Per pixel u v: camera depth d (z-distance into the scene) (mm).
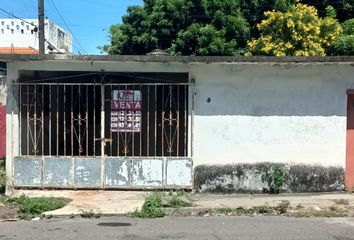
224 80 10898
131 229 7855
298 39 19047
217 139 10945
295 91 10930
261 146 10969
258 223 8297
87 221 8586
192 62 10383
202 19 21609
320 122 10977
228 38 21000
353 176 11117
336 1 21969
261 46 19406
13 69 10875
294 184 10984
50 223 8422
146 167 10898
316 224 8180
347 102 11023
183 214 9141
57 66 10836
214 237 7238
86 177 10961
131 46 23328
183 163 10883
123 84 10852
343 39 18578
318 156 11000
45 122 11586
